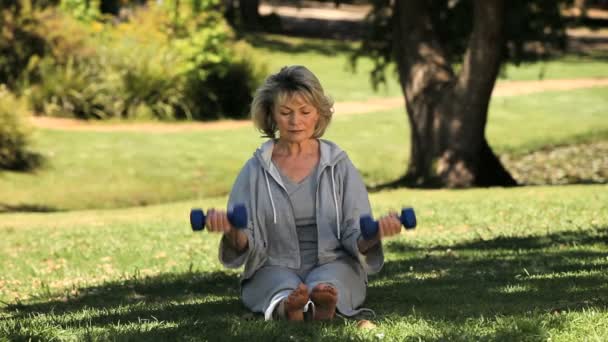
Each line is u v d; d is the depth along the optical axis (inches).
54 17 1562.5
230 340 233.5
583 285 317.1
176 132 1395.2
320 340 228.8
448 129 947.3
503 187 894.4
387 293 318.0
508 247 471.8
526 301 287.7
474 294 309.3
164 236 596.1
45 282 440.8
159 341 237.6
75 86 1481.3
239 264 262.2
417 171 976.3
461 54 1053.2
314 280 259.4
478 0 919.0
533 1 984.3
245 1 2605.8
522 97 1711.4
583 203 667.4
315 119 268.5
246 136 1384.1
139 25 1648.6
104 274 461.4
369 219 241.9
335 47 2405.3
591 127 1476.4
